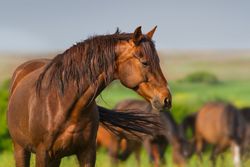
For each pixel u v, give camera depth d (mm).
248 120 28172
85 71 10898
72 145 11211
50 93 11227
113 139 23719
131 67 10594
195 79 106375
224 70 153375
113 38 10852
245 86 102938
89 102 11016
